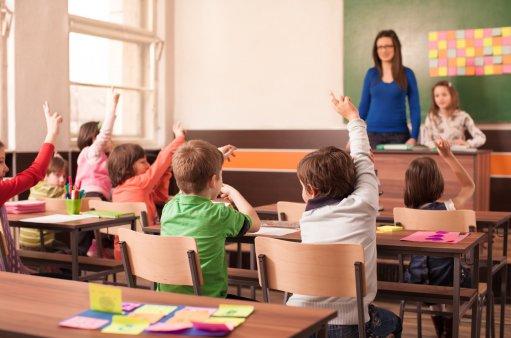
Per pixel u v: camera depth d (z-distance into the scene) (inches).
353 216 91.6
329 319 56.7
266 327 52.8
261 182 301.7
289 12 294.8
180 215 99.4
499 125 257.8
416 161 142.0
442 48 263.4
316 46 290.2
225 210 99.8
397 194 217.8
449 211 130.6
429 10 265.0
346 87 281.3
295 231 117.3
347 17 279.4
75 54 268.5
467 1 258.8
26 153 240.1
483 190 224.5
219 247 99.0
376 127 237.5
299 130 293.6
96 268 146.9
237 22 305.3
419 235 115.4
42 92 246.7
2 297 63.2
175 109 319.3
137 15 304.2
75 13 267.6
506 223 155.9
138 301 61.2
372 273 91.8
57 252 182.4
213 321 53.6
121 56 294.5
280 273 90.6
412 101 235.6
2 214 122.8
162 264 92.3
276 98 299.0
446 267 133.3
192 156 99.6
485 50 256.8
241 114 306.0
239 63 305.6
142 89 304.5
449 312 128.3
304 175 95.8
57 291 65.6
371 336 91.0
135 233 94.8
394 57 233.9
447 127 237.0
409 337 154.2
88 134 214.5
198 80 313.9
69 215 146.5
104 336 51.1
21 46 237.9
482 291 131.5
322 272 87.0
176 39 317.7
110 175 176.7
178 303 60.4
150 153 300.2
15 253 125.6
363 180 94.7
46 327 53.6
